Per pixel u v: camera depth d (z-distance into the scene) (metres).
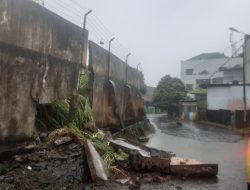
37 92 8.14
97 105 13.27
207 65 61.69
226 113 31.47
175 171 8.23
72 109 10.06
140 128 20.94
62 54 9.46
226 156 11.96
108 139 10.55
